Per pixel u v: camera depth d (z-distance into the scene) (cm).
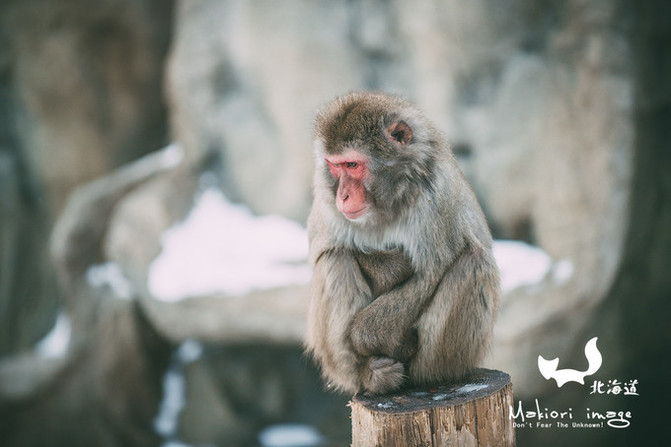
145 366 1382
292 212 1364
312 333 511
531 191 1198
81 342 1383
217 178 1483
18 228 1677
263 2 1347
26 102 1653
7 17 1620
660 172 1283
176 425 1403
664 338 1304
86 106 1658
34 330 1655
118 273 1398
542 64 1192
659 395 1279
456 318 470
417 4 1244
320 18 1323
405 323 470
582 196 1146
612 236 1126
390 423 437
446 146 502
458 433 438
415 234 475
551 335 1102
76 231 1412
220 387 1392
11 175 1670
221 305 1255
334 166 487
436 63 1238
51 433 1393
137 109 1703
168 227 1391
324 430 1336
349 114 478
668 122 1274
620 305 1235
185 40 1480
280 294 1222
